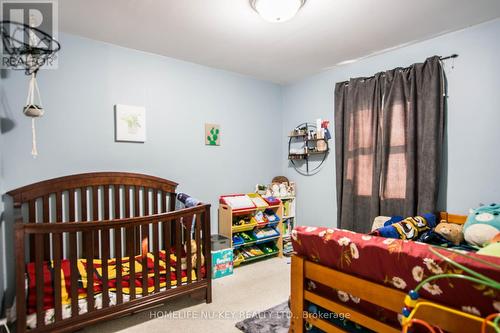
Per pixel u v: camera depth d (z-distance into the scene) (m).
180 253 2.15
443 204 2.54
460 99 2.42
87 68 2.51
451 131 2.48
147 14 2.10
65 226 1.67
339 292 1.37
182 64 3.07
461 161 2.43
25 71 2.12
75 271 1.72
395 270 1.11
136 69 2.77
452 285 0.94
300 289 1.50
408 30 2.39
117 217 2.61
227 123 3.46
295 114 3.92
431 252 1.01
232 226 3.07
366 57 3.02
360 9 2.03
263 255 3.31
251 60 3.09
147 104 2.84
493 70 2.24
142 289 1.98
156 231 2.03
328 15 2.12
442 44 2.51
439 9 2.05
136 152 2.77
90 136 2.53
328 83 3.48
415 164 2.58
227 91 3.46
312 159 3.69
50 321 1.67
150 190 2.83
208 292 2.28
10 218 2.16
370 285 1.20
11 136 2.17
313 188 3.69
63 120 2.39
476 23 2.29
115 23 2.24
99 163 2.57
